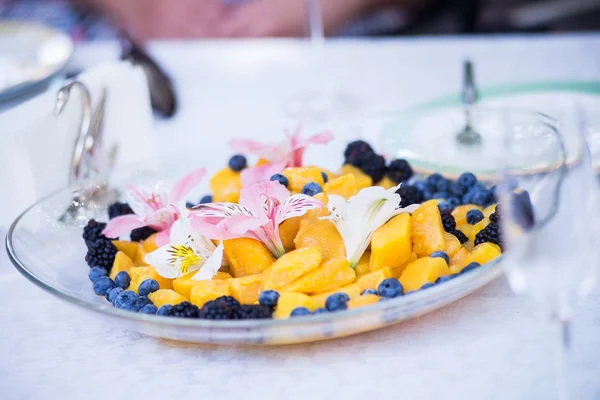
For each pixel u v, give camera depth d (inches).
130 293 28.1
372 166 33.8
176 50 57.8
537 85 44.9
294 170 32.0
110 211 33.4
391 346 26.8
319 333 25.1
